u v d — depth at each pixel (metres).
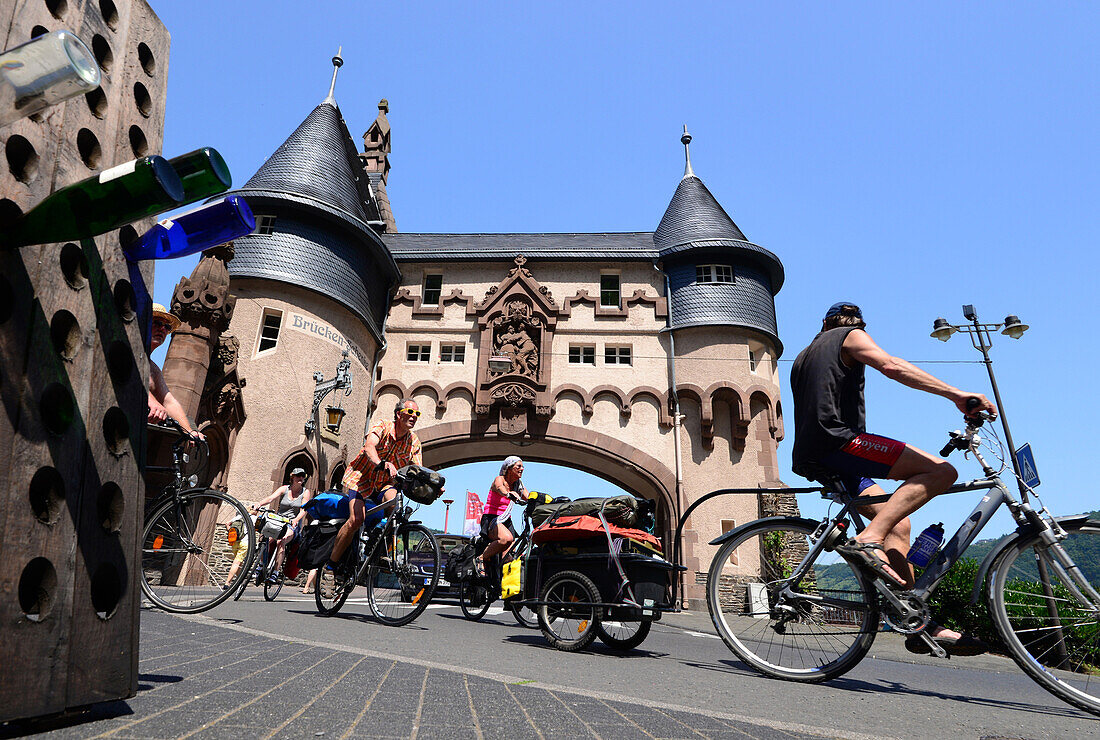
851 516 3.39
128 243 1.72
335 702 1.91
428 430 23.06
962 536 3.06
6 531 1.31
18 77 1.07
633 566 4.58
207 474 17.09
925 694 3.23
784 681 3.40
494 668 3.16
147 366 1.79
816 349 3.54
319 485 19.00
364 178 27.20
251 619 4.88
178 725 1.52
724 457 22.34
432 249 26.09
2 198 1.33
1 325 1.35
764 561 3.63
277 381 18.75
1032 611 2.92
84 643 1.50
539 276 25.53
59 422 1.48
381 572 5.82
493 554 7.38
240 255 19.78
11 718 1.29
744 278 24.16
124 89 1.77
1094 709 2.77
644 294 24.61
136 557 1.70
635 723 1.92
